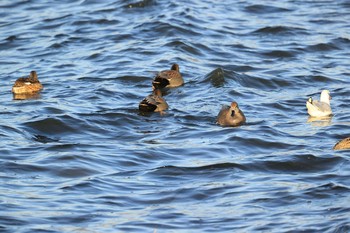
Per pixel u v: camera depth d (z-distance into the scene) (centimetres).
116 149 2217
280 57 3306
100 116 2502
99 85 2912
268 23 3744
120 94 2814
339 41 3453
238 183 1958
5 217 1727
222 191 1905
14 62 3288
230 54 3328
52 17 3881
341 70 3102
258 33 3606
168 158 2161
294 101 2742
